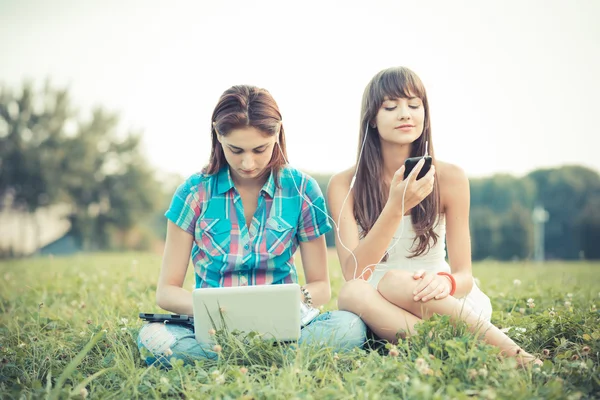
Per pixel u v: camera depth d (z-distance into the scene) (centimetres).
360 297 278
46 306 413
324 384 231
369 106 331
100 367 264
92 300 439
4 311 407
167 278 308
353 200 347
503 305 391
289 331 262
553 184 2917
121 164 3975
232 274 301
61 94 3822
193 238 313
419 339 254
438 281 279
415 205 320
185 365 263
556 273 750
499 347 255
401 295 277
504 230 2655
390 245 342
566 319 302
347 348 270
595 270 946
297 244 322
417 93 324
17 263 1017
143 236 3978
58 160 3747
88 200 3862
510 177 2747
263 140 280
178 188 314
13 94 3769
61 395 225
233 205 308
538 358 263
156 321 280
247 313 261
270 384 224
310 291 310
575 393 211
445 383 220
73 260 995
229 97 285
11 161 3694
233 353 255
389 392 215
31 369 272
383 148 342
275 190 311
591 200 2875
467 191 341
